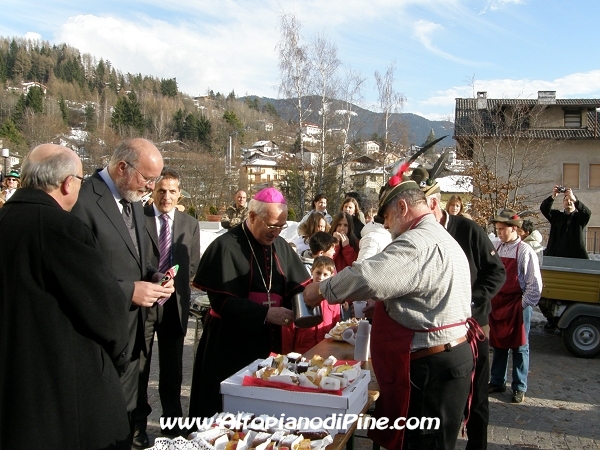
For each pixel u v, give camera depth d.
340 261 5.79
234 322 3.34
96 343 2.44
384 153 29.55
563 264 7.57
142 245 3.37
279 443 2.10
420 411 2.66
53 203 2.39
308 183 28.94
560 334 8.17
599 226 26.70
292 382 2.46
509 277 5.23
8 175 8.60
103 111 77.75
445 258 2.62
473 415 3.69
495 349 5.54
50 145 2.49
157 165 3.21
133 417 3.44
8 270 2.28
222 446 2.13
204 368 3.48
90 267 2.32
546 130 26.69
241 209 8.34
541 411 5.09
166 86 107.44
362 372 2.66
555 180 26.80
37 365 2.24
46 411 2.24
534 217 19.48
